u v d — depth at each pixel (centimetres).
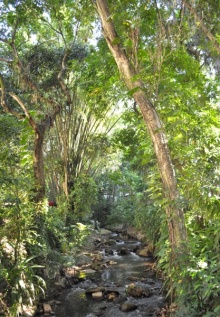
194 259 287
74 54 709
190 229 369
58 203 798
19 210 421
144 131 491
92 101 788
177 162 362
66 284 529
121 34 351
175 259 311
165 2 377
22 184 454
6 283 379
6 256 408
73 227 680
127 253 754
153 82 364
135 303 450
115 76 516
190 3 418
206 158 359
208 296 265
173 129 353
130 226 1027
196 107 397
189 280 295
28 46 706
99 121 920
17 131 498
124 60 337
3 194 435
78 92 838
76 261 620
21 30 678
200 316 281
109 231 1030
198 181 327
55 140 880
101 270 616
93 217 1134
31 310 404
